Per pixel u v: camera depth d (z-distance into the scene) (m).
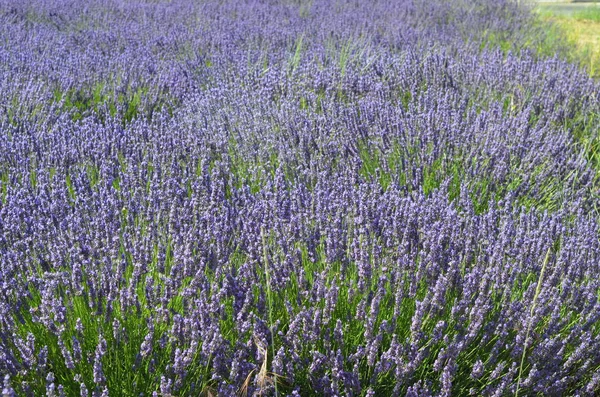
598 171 4.28
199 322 2.38
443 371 2.41
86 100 5.88
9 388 1.91
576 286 2.77
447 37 8.36
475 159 4.19
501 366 2.35
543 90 5.76
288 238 2.92
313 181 3.86
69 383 2.31
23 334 2.47
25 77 5.77
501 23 9.79
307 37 7.96
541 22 11.05
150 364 2.34
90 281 2.51
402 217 3.10
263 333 2.40
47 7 9.37
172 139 4.28
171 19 9.20
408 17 9.55
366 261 2.62
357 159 3.99
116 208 3.23
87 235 2.86
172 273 2.56
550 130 4.81
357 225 3.08
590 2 18.78
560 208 3.75
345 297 2.67
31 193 3.43
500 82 5.95
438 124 4.51
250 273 2.62
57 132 4.34
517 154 4.31
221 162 4.01
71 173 3.88
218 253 2.77
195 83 6.19
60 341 2.22
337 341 2.40
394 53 7.42
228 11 10.08
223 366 2.36
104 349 2.27
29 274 2.71
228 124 4.82
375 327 2.59
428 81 6.03
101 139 4.25
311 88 5.87
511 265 2.84
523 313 2.55
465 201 3.49
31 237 2.85
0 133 4.30
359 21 9.07
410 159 4.14
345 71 6.00
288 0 10.99
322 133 4.40
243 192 3.42
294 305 2.68
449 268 2.63
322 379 2.33
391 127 4.51
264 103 5.14
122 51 7.54
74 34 7.94
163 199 3.29
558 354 2.44
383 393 2.44
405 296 2.67
